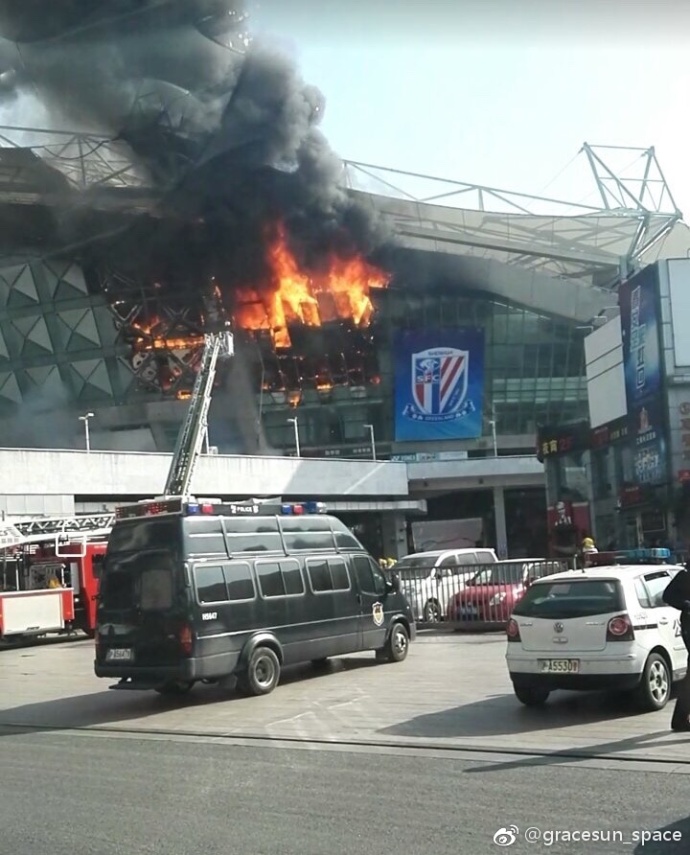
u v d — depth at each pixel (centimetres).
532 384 6931
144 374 6425
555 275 6731
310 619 1291
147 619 1152
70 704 1252
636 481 3631
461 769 733
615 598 941
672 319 3422
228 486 4694
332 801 653
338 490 5297
